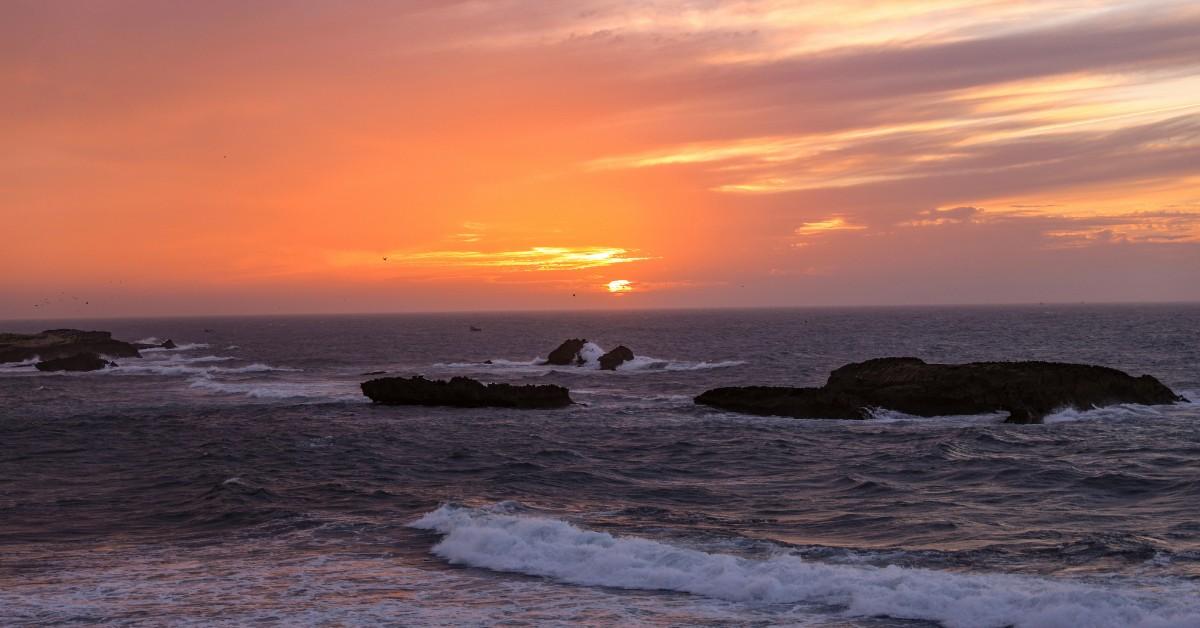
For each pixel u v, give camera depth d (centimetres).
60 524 2258
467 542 1923
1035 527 2034
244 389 6619
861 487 2639
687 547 1883
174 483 2856
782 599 1519
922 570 1619
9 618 1482
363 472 3053
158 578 1727
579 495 2600
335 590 1633
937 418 4403
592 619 1446
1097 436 3666
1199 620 1270
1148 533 1941
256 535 2106
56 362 8694
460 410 5206
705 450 3544
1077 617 1323
